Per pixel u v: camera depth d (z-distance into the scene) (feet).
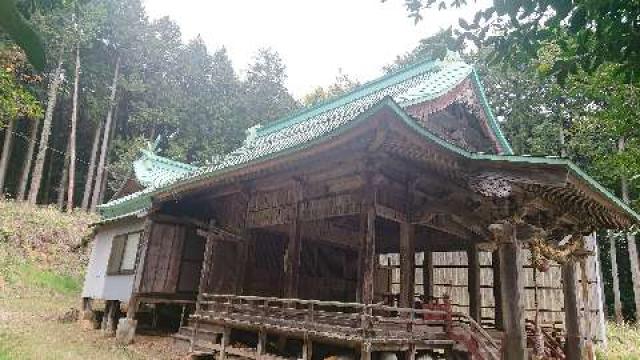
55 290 75.15
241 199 48.37
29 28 3.76
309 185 39.93
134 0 129.80
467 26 14.62
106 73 124.88
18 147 124.88
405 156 32.04
